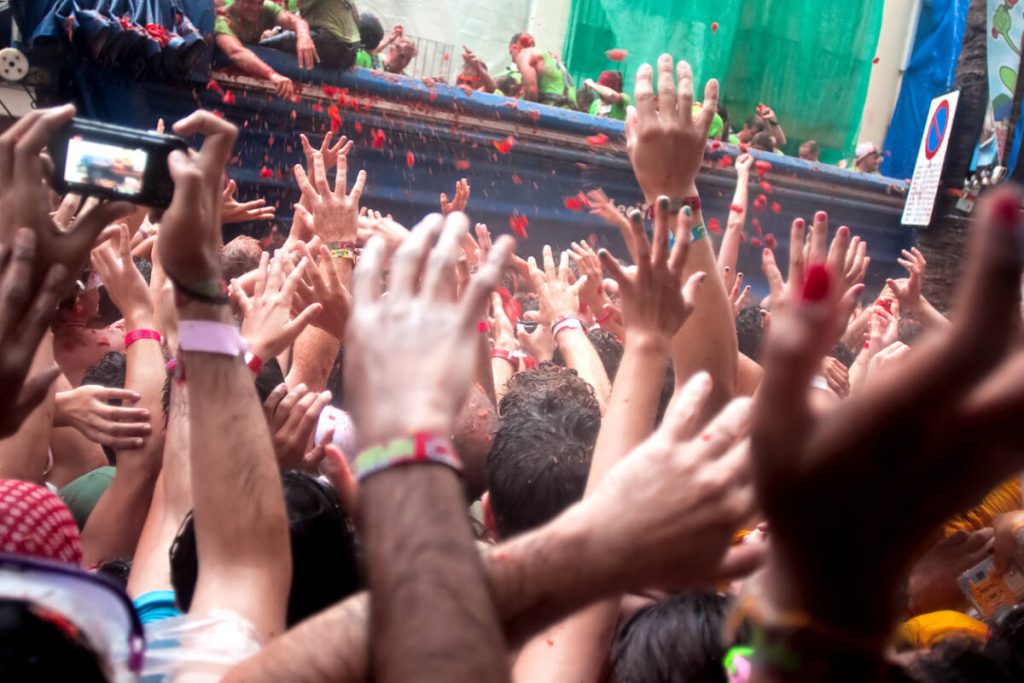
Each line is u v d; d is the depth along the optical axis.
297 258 2.57
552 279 2.88
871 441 0.51
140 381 2.17
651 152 1.79
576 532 0.93
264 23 6.54
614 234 8.06
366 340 0.78
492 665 0.69
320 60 6.62
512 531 1.77
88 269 2.84
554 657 1.35
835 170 9.09
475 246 3.04
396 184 7.18
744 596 0.82
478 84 7.73
